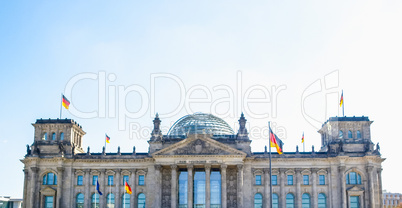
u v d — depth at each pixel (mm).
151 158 155875
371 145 154000
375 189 152250
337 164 154250
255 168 156750
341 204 150875
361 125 159500
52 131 163625
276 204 155000
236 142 156125
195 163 150125
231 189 156250
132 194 156250
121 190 157750
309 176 156000
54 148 161250
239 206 147500
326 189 154375
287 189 155500
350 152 154750
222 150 150750
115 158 158625
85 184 157875
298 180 155125
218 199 155875
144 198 157250
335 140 158250
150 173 156500
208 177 149125
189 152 151000
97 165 159125
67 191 156750
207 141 151250
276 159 155875
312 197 153750
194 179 157625
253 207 154125
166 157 151000
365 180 152125
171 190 149500
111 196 157750
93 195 158125
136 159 157625
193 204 155250
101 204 156250
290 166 156250
